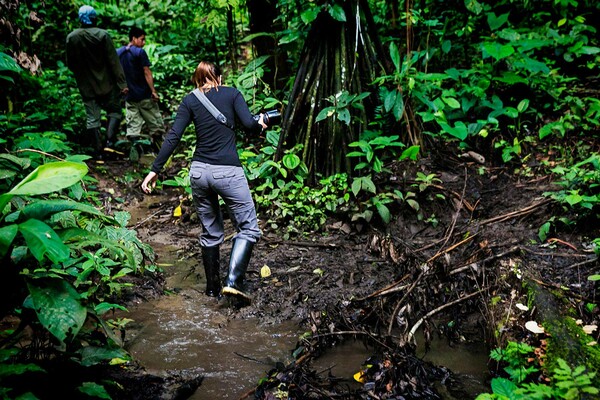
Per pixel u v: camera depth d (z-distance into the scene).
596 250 3.58
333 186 4.63
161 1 10.59
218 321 3.42
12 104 5.73
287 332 3.30
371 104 4.98
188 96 3.54
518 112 5.20
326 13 4.76
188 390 2.73
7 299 2.31
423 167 4.88
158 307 3.57
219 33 9.28
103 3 10.66
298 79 4.87
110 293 3.42
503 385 2.41
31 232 2.07
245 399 2.70
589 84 5.94
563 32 6.51
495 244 3.92
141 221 4.92
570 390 2.29
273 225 4.52
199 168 3.54
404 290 3.57
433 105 4.96
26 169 3.70
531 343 2.95
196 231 4.69
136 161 6.29
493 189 4.70
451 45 6.29
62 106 6.75
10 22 5.57
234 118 3.57
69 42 5.94
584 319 3.10
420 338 3.26
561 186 4.48
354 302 3.50
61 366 2.45
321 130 4.81
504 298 3.36
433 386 2.79
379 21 6.58
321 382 2.82
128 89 6.32
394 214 4.46
